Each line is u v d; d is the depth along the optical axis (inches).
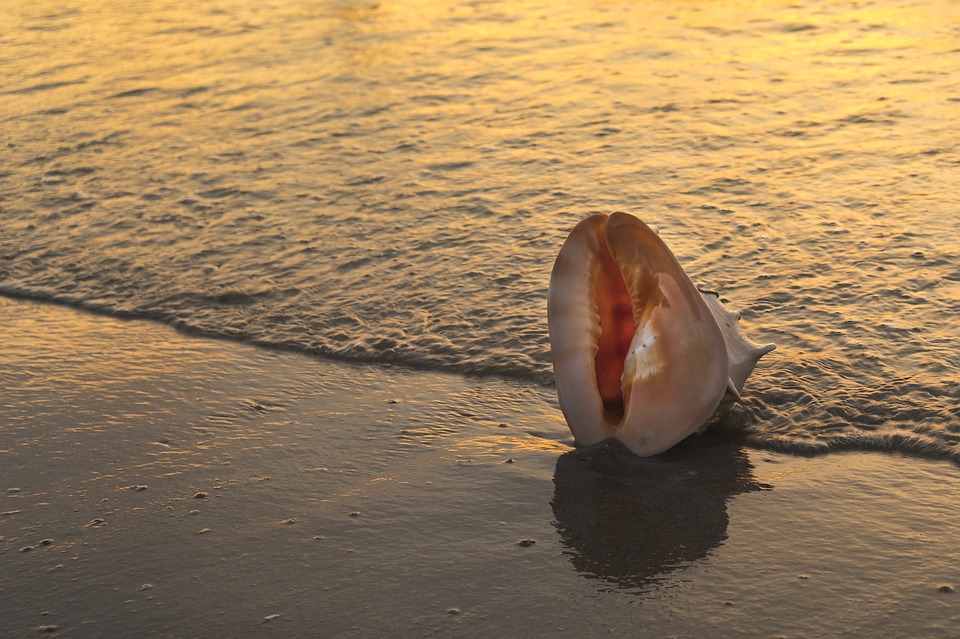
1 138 442.9
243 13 658.8
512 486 199.0
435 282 290.8
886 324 250.7
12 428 227.0
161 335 272.7
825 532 180.7
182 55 564.4
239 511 194.1
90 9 690.8
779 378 230.2
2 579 176.9
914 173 348.8
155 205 362.9
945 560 171.2
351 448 214.8
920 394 219.6
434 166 385.7
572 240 208.4
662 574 172.4
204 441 219.6
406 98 469.7
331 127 437.1
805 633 156.6
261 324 274.4
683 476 199.9
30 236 342.3
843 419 214.4
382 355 253.9
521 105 450.6
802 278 279.3
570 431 216.7
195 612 167.0
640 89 462.0
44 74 538.6
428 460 209.5
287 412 231.0
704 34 544.1
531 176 369.7
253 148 417.1
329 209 350.6
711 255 298.0
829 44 510.9
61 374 251.9
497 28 585.0
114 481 205.6
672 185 353.4
